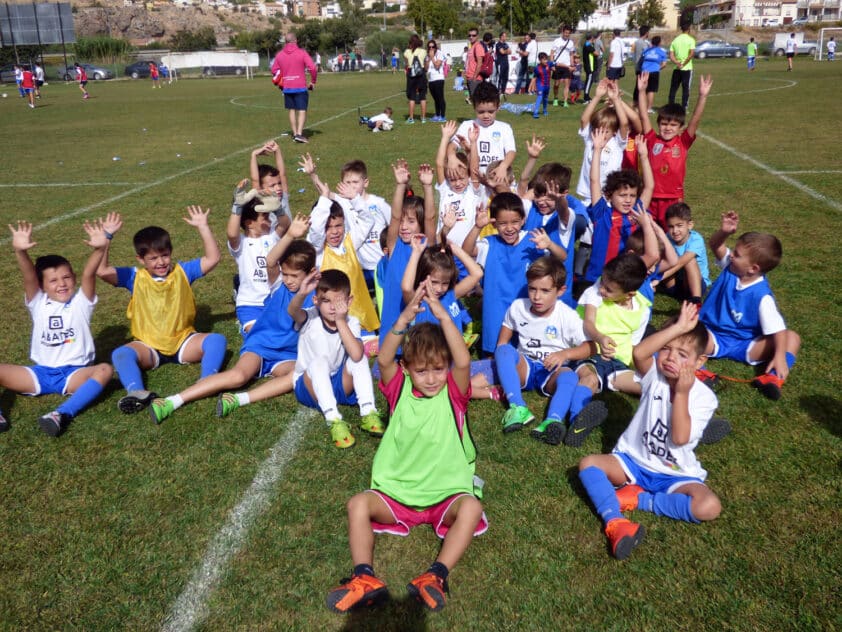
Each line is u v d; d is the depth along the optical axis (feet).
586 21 192.95
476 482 9.94
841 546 8.96
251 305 15.70
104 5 299.79
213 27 311.47
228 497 10.35
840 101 54.03
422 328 9.16
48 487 10.65
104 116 65.62
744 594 8.30
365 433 11.98
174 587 8.72
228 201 28.76
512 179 20.11
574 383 12.17
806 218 23.02
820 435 11.37
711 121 45.98
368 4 456.45
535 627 7.99
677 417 9.25
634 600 8.29
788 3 244.01
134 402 12.45
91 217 26.81
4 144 47.67
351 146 41.09
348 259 15.71
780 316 13.34
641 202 16.28
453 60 139.23
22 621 8.25
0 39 147.54
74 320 13.29
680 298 17.56
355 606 8.10
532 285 12.48
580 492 10.23
